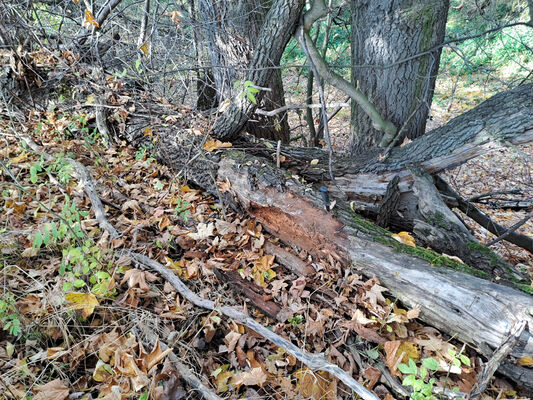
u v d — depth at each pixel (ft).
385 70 12.05
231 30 12.77
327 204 9.21
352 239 8.50
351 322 7.13
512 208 15.62
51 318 6.12
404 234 8.66
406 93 12.13
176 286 7.31
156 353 5.79
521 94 9.15
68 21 17.30
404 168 10.66
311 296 7.89
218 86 14.52
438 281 7.32
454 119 10.34
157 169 11.65
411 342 6.98
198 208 10.01
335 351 6.73
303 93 25.00
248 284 7.88
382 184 11.07
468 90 27.43
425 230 9.50
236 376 6.04
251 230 9.31
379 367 6.61
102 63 14.30
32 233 7.31
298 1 9.46
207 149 10.94
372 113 11.60
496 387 6.49
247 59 12.43
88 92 13.47
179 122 12.45
